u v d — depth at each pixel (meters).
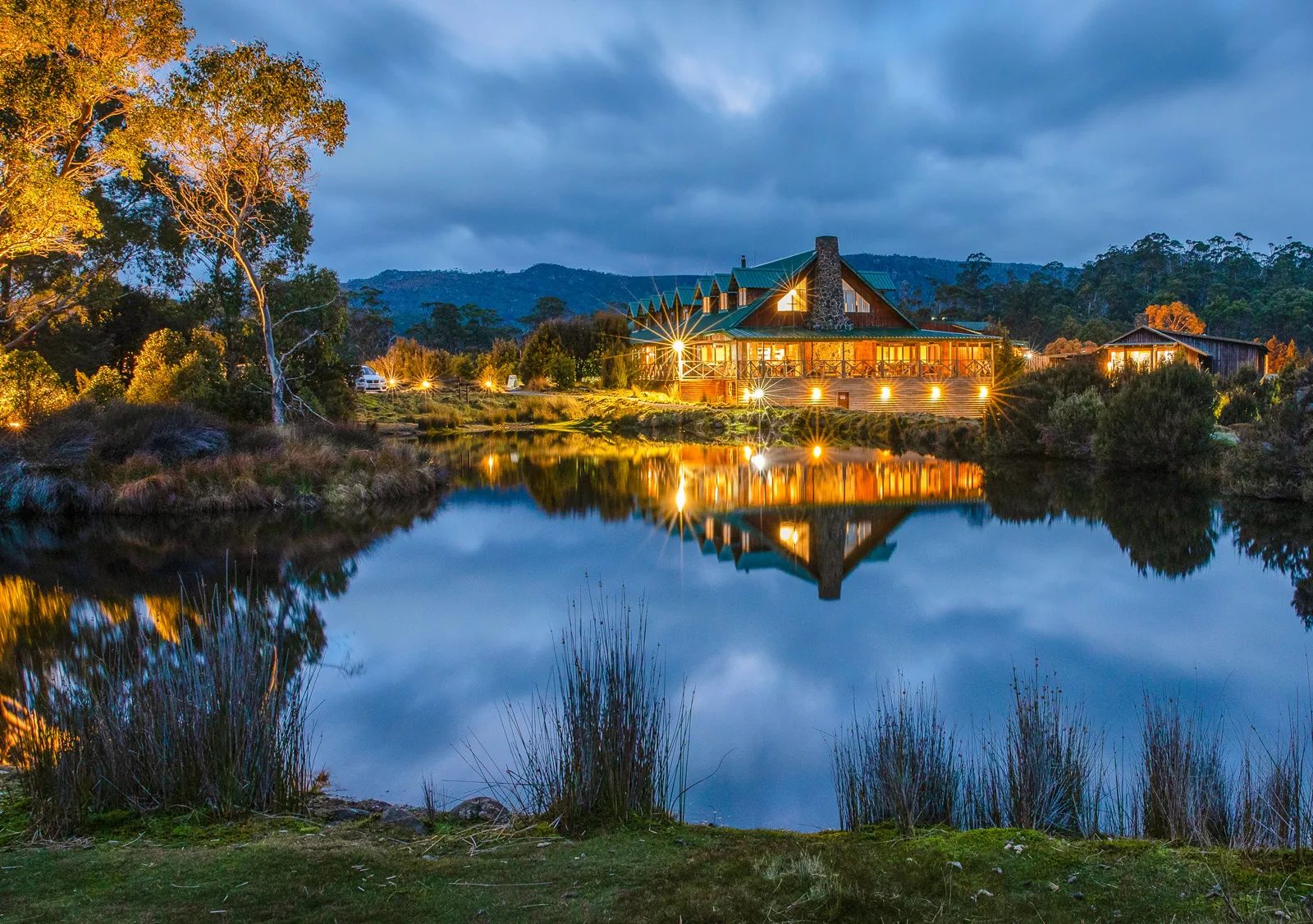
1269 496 18.98
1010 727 5.37
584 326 62.62
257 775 4.76
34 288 27.34
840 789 5.16
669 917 3.27
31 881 3.58
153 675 5.00
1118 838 4.54
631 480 25.12
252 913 3.28
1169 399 23.56
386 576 13.15
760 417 39.81
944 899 3.49
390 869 3.76
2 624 10.27
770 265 51.62
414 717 7.25
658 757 5.20
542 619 10.62
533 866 3.84
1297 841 4.05
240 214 25.36
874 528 17.11
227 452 21.28
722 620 10.43
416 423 41.72
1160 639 9.55
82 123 23.75
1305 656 8.88
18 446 19.02
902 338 43.75
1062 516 17.97
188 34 23.84
